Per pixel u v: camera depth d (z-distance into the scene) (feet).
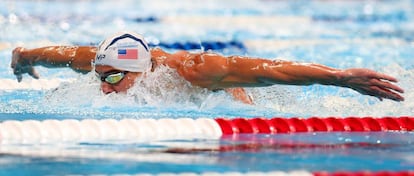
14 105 49.34
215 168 31.07
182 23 98.84
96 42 81.00
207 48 86.07
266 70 47.03
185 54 51.60
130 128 42.06
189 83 50.14
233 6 112.06
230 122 43.32
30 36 82.23
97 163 31.94
